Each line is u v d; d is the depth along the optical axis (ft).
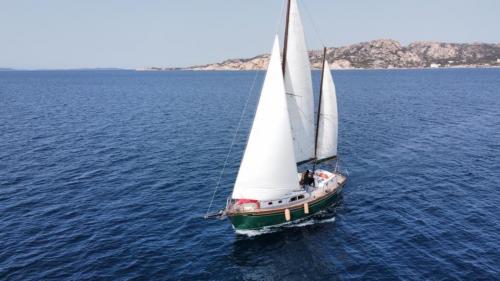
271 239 105.19
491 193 134.92
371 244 102.01
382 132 238.27
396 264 92.32
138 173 160.76
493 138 219.00
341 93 492.54
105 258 95.25
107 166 170.19
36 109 354.13
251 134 102.22
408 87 588.09
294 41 106.32
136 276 87.92
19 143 212.43
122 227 112.06
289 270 90.89
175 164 173.47
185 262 93.97
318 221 115.55
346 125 262.26
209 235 107.76
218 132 243.81
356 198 133.59
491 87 576.61
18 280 85.92
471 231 107.45
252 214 104.88
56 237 105.81
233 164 173.47
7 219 116.67
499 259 92.94
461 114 306.55
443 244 100.83
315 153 127.44
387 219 116.57
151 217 118.93
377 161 176.96
